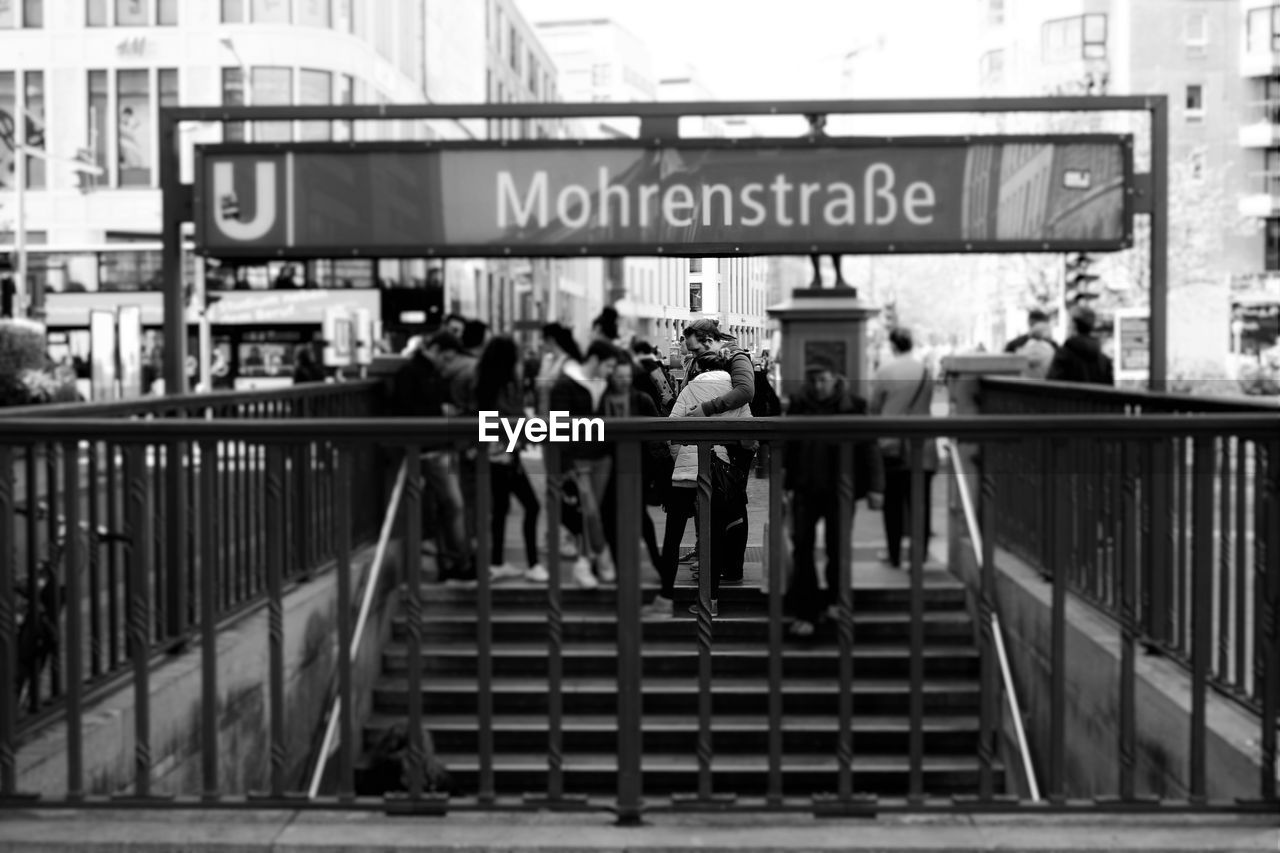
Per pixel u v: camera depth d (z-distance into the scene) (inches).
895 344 378.6
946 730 266.5
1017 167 293.0
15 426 169.6
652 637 280.5
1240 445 198.8
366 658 288.0
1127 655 174.6
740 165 291.9
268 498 177.6
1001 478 339.9
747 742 260.2
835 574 291.7
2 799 169.3
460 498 325.4
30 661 179.5
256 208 294.4
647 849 161.2
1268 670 170.9
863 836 165.2
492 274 1244.5
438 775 221.3
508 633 303.0
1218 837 163.2
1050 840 163.0
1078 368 384.5
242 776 224.4
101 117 370.9
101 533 195.9
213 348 929.5
